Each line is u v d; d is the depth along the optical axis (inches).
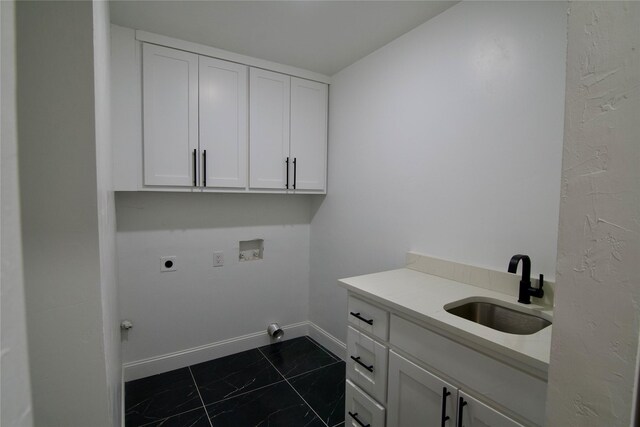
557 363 18.0
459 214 64.2
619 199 15.3
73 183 20.9
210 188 85.4
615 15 15.5
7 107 13.4
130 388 81.4
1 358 12.1
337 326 100.3
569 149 17.5
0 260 12.1
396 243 79.1
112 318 44.6
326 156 104.3
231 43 81.0
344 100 96.5
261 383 84.4
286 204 109.4
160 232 87.8
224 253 98.0
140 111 75.9
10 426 13.0
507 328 52.2
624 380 15.1
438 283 61.9
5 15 13.2
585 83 16.7
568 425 17.4
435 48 68.4
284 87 94.8
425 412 46.7
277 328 105.2
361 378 58.8
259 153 91.7
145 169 76.3
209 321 96.3
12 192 13.9
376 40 79.0
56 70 20.1
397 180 78.5
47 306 20.6
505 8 55.6
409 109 74.9
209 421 69.9
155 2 63.6
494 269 58.1
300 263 113.1
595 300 16.2
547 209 50.9
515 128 54.7
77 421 21.9
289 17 69.1
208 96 83.7
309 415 72.3
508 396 36.6
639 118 14.5
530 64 52.4
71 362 21.5
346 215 96.2
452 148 65.3
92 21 20.9
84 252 21.4
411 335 48.8
